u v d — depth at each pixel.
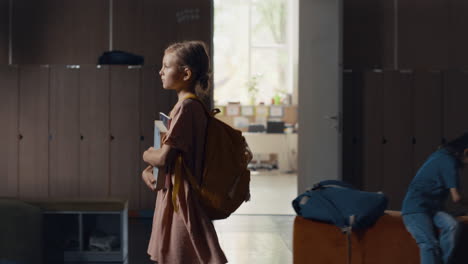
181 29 6.58
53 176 6.23
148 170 2.33
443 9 6.64
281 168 11.70
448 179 3.18
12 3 6.52
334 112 6.16
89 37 6.57
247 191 2.23
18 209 3.74
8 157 6.22
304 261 3.16
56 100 6.22
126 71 6.24
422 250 3.01
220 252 2.12
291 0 12.84
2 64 6.21
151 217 6.27
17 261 3.63
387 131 6.36
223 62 13.15
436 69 6.44
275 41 13.21
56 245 4.31
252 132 11.87
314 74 6.39
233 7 13.11
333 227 3.13
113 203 4.31
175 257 2.14
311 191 3.31
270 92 13.18
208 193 2.12
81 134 6.24
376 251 3.10
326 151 6.25
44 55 6.55
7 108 6.21
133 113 6.26
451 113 6.35
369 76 6.37
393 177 6.36
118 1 6.57
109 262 4.37
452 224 3.03
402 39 6.64
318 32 6.34
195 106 2.13
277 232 5.57
